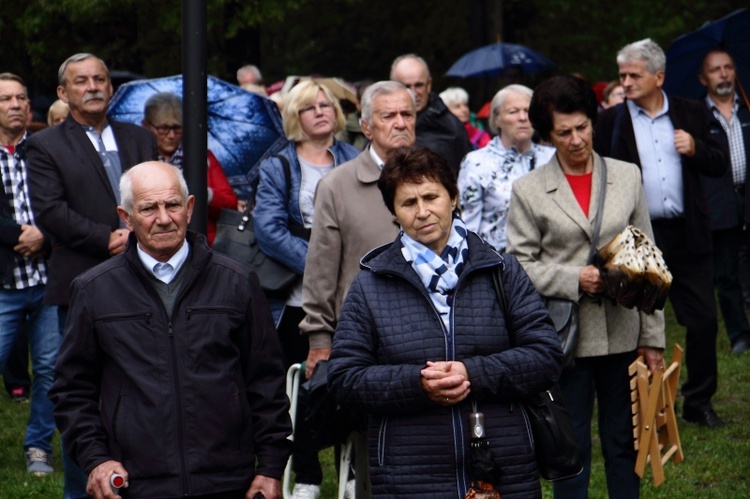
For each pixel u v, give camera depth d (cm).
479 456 1045
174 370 1082
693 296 1988
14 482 1828
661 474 1366
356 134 2569
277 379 1138
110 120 1633
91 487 1065
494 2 4906
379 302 1088
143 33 4269
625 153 1917
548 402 1095
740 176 2522
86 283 1104
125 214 1120
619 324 1377
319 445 1261
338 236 1406
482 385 1043
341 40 6731
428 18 5881
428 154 1097
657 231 1944
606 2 5262
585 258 1374
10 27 4125
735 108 2545
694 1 5344
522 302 1094
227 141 2078
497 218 1691
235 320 1112
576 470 1096
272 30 6662
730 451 1908
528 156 1706
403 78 2108
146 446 1070
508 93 1705
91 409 1102
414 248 1092
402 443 1062
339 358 1085
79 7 3712
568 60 5438
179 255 1116
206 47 1298
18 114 1902
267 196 1656
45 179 1562
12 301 1859
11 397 2455
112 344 1087
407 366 1048
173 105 1969
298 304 1652
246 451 1109
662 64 1898
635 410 1354
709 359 2025
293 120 1677
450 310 1082
